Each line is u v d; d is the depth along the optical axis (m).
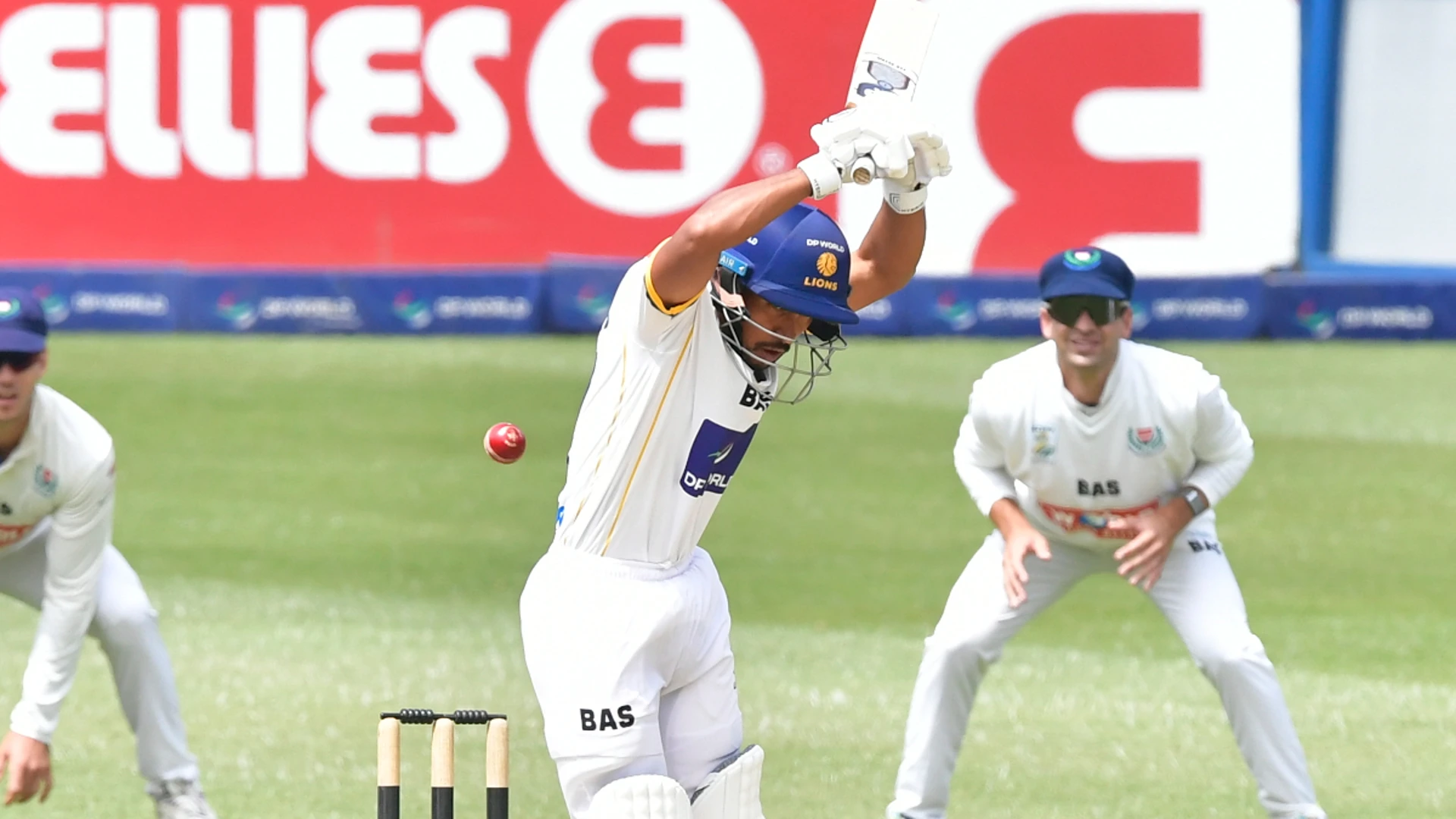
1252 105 50.41
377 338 49.91
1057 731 20.25
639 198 51.34
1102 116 50.56
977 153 50.78
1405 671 22.86
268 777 17.91
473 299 50.44
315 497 32.91
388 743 11.67
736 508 32.66
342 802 17.09
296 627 24.48
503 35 51.00
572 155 51.31
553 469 35.41
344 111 51.16
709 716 12.34
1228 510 32.59
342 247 51.50
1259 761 15.07
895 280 12.85
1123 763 19.00
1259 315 50.41
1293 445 37.66
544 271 50.53
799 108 50.84
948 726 15.98
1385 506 32.84
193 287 50.09
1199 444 15.64
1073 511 16.16
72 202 51.12
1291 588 27.45
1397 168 51.50
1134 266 50.91
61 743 19.06
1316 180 51.66
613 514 11.64
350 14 50.91
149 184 51.19
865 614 25.95
